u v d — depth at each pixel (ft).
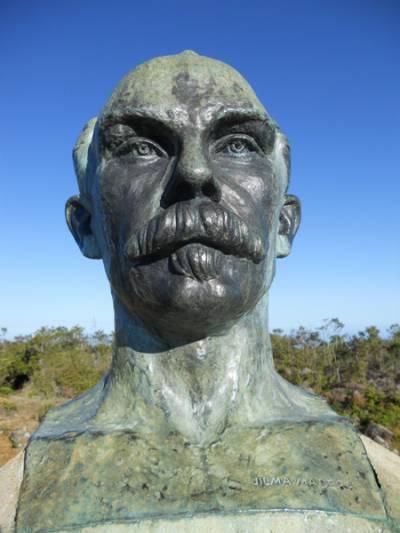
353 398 48.29
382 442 36.37
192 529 3.93
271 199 5.35
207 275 4.55
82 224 6.40
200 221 4.57
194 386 5.27
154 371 5.34
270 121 5.20
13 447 38.24
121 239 5.06
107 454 4.62
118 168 5.21
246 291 4.85
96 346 84.64
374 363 70.18
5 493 4.94
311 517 4.04
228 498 4.17
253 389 5.46
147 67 5.33
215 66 5.34
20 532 4.02
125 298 5.15
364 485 4.40
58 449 4.68
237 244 4.68
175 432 4.98
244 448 4.77
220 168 5.10
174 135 4.89
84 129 6.35
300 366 68.49
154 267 4.73
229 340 5.41
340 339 77.10
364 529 4.07
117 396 5.48
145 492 4.24
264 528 3.96
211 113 4.87
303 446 4.76
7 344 94.38
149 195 4.94
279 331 84.58
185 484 4.33
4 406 53.83
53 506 4.16
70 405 6.15
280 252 6.37
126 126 5.03
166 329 5.11
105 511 4.08
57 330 87.10
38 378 68.23
